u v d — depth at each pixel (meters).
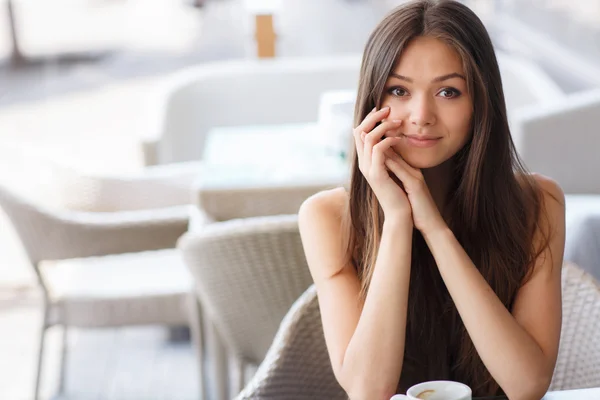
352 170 1.86
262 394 1.88
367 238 1.87
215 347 3.26
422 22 1.71
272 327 2.78
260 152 3.77
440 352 1.91
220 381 3.28
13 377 4.11
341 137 3.55
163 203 3.99
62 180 3.91
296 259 2.67
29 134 8.95
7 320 4.71
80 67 12.61
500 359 1.73
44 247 3.33
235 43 13.50
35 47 14.24
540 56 9.12
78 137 8.68
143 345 4.42
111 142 8.36
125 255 3.75
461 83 1.72
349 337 1.82
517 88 4.88
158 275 3.50
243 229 2.63
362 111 1.79
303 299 1.96
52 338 4.54
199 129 5.00
